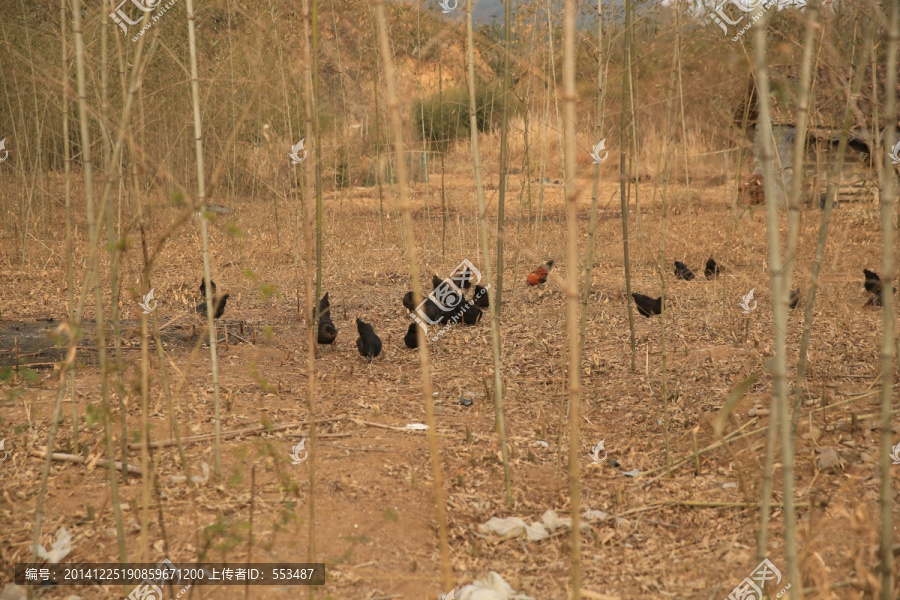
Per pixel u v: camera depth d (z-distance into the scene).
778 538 3.96
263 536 3.98
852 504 4.03
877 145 2.78
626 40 6.13
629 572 3.76
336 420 5.88
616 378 7.02
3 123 13.13
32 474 4.65
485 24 8.04
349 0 7.92
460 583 3.65
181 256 12.59
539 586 3.63
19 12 8.16
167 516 4.17
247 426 5.62
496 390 4.60
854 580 3.28
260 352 7.91
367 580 3.64
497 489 4.78
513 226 16.45
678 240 13.53
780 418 2.54
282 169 14.20
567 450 5.41
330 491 4.59
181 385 4.01
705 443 5.36
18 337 8.09
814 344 7.46
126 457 4.52
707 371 6.91
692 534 4.16
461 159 20.69
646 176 23.48
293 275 11.83
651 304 8.42
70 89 3.56
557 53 9.29
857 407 5.62
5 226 13.63
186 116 10.79
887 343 2.65
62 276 11.20
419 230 16.05
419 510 4.43
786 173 13.77
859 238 11.87
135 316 9.16
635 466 5.11
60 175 16.17
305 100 3.07
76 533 3.96
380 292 11.05
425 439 5.55
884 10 3.47
